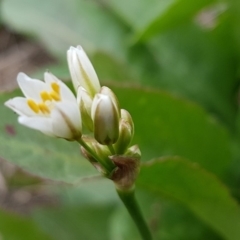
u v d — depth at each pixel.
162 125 0.23
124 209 0.25
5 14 0.33
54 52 0.31
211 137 0.24
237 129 0.26
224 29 0.28
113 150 0.18
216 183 0.21
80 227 0.29
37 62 0.42
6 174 0.36
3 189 0.37
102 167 0.18
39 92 0.17
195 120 0.24
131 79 0.27
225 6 0.27
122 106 0.23
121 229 0.24
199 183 0.21
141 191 0.25
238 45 0.28
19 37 0.44
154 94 0.23
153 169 0.20
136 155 0.18
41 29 0.32
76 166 0.21
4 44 0.45
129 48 0.29
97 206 0.29
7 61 0.43
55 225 0.29
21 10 0.33
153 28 0.25
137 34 0.25
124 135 0.18
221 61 0.28
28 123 0.17
